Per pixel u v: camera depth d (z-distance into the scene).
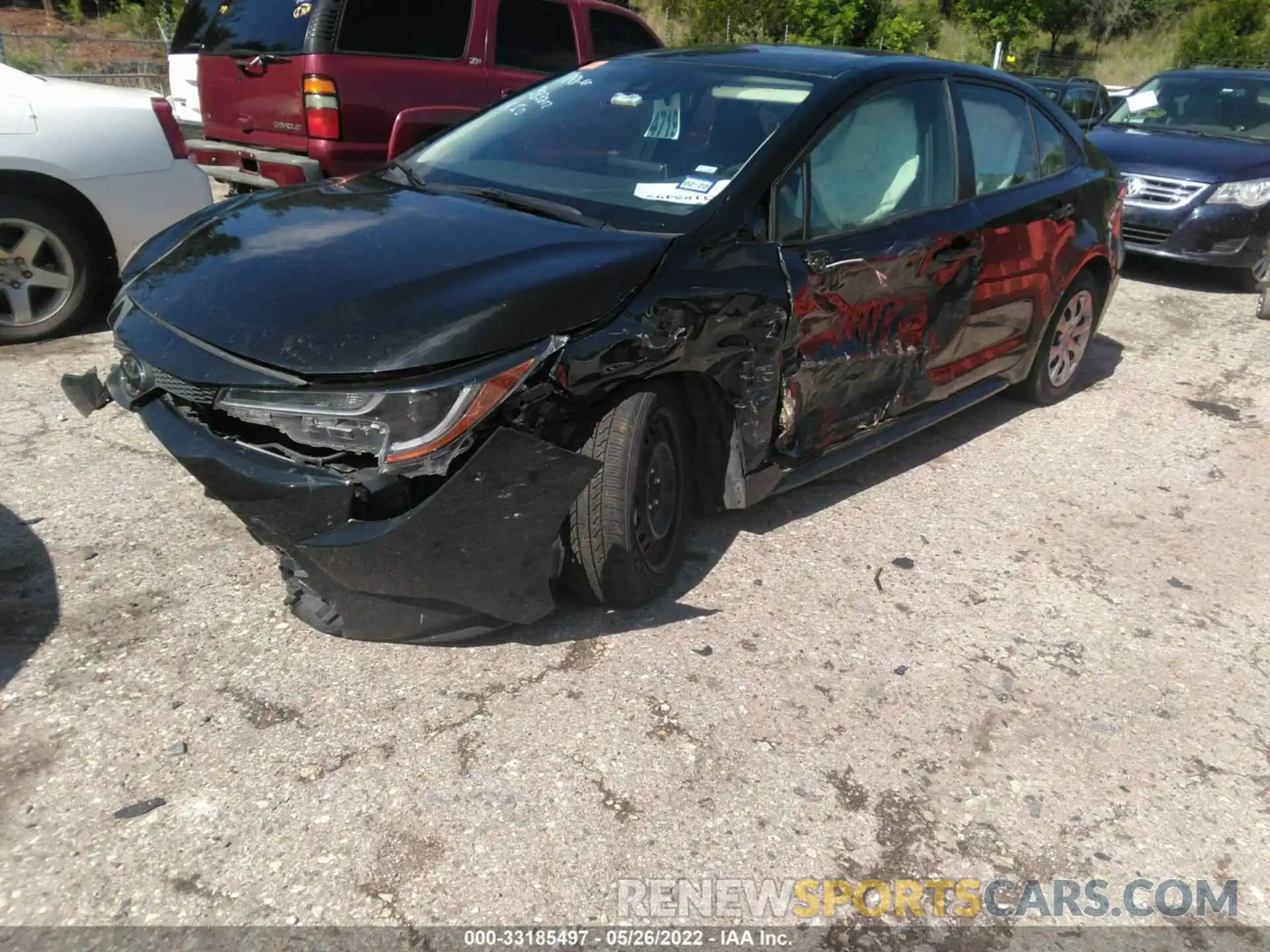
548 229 3.12
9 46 14.66
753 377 3.25
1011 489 4.37
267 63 6.36
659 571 3.19
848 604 3.36
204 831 2.28
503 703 2.74
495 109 4.22
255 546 3.41
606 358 2.73
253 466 2.55
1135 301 7.76
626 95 3.93
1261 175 7.88
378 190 3.59
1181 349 6.59
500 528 2.58
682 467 3.22
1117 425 5.20
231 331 2.62
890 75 3.92
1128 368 6.12
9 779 2.38
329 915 2.10
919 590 3.50
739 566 3.53
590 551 2.94
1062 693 3.02
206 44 7.00
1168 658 3.25
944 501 4.20
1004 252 4.32
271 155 6.41
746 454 3.34
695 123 3.63
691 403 3.25
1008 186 4.50
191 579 3.20
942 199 4.07
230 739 2.55
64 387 3.21
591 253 2.94
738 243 3.21
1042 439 4.95
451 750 2.56
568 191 3.48
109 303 5.63
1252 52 33.38
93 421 4.26
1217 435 5.15
